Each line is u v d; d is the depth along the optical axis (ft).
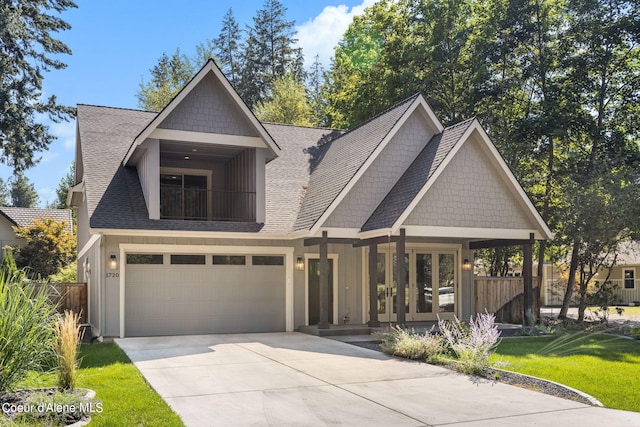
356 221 54.24
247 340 48.93
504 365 36.22
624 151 72.49
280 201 60.64
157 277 52.70
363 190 55.01
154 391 28.12
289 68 170.50
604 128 76.69
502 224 54.95
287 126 74.64
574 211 64.03
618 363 37.81
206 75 54.19
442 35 83.35
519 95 83.46
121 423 22.13
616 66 74.59
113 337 50.34
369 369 35.29
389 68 90.89
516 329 59.31
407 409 25.67
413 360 38.73
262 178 56.54
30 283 33.17
